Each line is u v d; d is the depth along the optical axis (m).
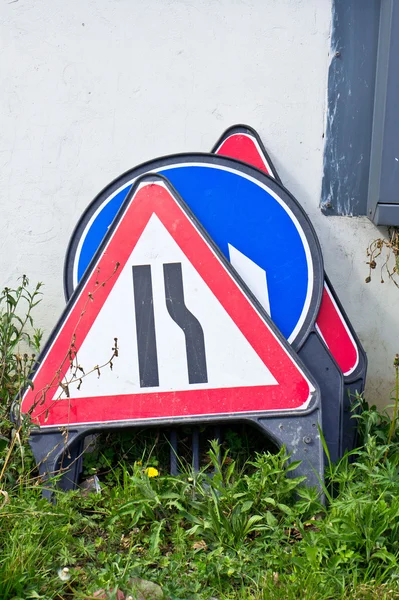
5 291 3.72
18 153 4.06
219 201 3.69
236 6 3.99
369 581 2.79
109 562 2.91
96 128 4.05
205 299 3.44
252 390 3.38
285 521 3.10
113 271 3.46
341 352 3.78
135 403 3.38
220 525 3.03
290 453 3.28
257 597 2.71
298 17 4.00
